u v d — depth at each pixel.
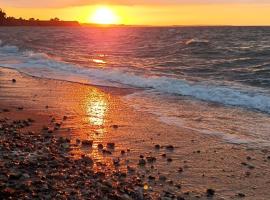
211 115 15.02
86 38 82.94
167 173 9.32
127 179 8.70
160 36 83.25
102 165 9.59
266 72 26.11
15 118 14.00
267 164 10.11
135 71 27.09
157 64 32.28
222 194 8.33
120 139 11.98
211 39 64.38
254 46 48.09
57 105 16.53
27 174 8.03
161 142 11.78
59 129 12.85
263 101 16.59
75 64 31.73
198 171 9.55
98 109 16.02
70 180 8.06
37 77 24.81
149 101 17.70
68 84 22.31
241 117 14.70
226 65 30.88
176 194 8.14
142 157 10.36
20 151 9.77
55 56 39.72
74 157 9.97
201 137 12.33
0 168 8.27
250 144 11.67
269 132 12.79
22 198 6.83
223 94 18.27
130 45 57.88
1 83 21.94
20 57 37.41
